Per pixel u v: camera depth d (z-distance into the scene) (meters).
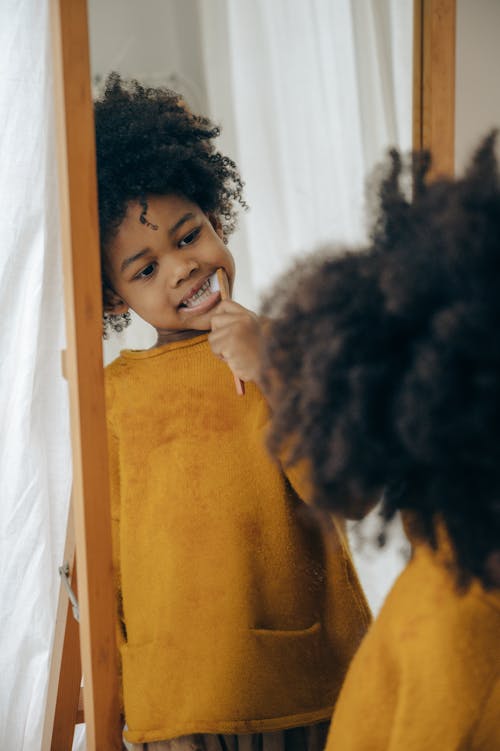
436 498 0.52
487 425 0.49
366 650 0.62
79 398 0.89
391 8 1.12
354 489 0.54
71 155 0.87
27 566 1.23
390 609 0.60
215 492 1.01
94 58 0.98
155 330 1.06
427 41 1.12
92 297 0.89
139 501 1.04
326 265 0.60
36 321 1.17
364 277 0.56
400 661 0.58
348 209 1.15
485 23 1.48
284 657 1.00
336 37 1.12
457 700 0.54
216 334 0.99
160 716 1.02
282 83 1.11
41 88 1.10
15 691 1.26
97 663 0.91
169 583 1.02
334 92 1.13
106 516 0.91
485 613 0.55
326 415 0.55
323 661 1.03
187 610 1.01
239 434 1.01
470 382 0.49
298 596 1.02
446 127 1.13
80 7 0.86
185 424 1.03
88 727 0.93
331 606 1.04
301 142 1.12
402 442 0.52
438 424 0.49
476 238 0.51
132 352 1.05
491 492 0.51
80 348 0.89
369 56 1.13
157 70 1.03
